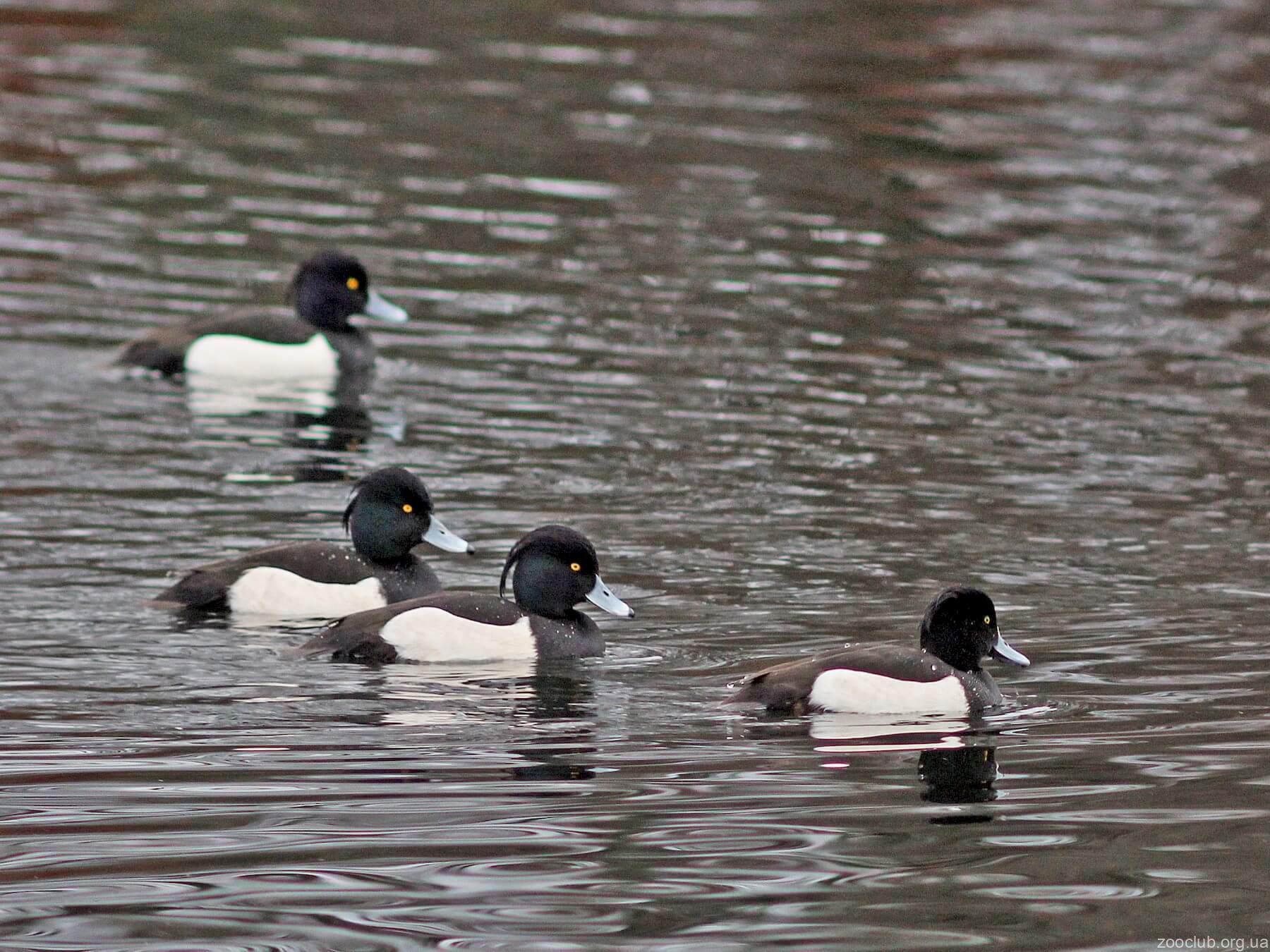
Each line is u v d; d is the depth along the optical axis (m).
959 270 22.97
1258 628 13.19
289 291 20.39
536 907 8.95
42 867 9.27
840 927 8.79
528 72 30.55
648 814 10.02
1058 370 19.73
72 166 25.58
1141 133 28.53
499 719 11.39
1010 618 13.39
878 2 35.94
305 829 9.76
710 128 28.02
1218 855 9.55
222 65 30.47
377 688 11.87
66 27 32.22
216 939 8.62
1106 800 10.26
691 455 17.03
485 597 12.77
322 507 15.51
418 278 22.11
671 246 23.48
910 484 16.34
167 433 17.41
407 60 31.03
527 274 22.41
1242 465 17.03
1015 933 8.73
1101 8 36.44
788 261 23.06
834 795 10.32
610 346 20.22
